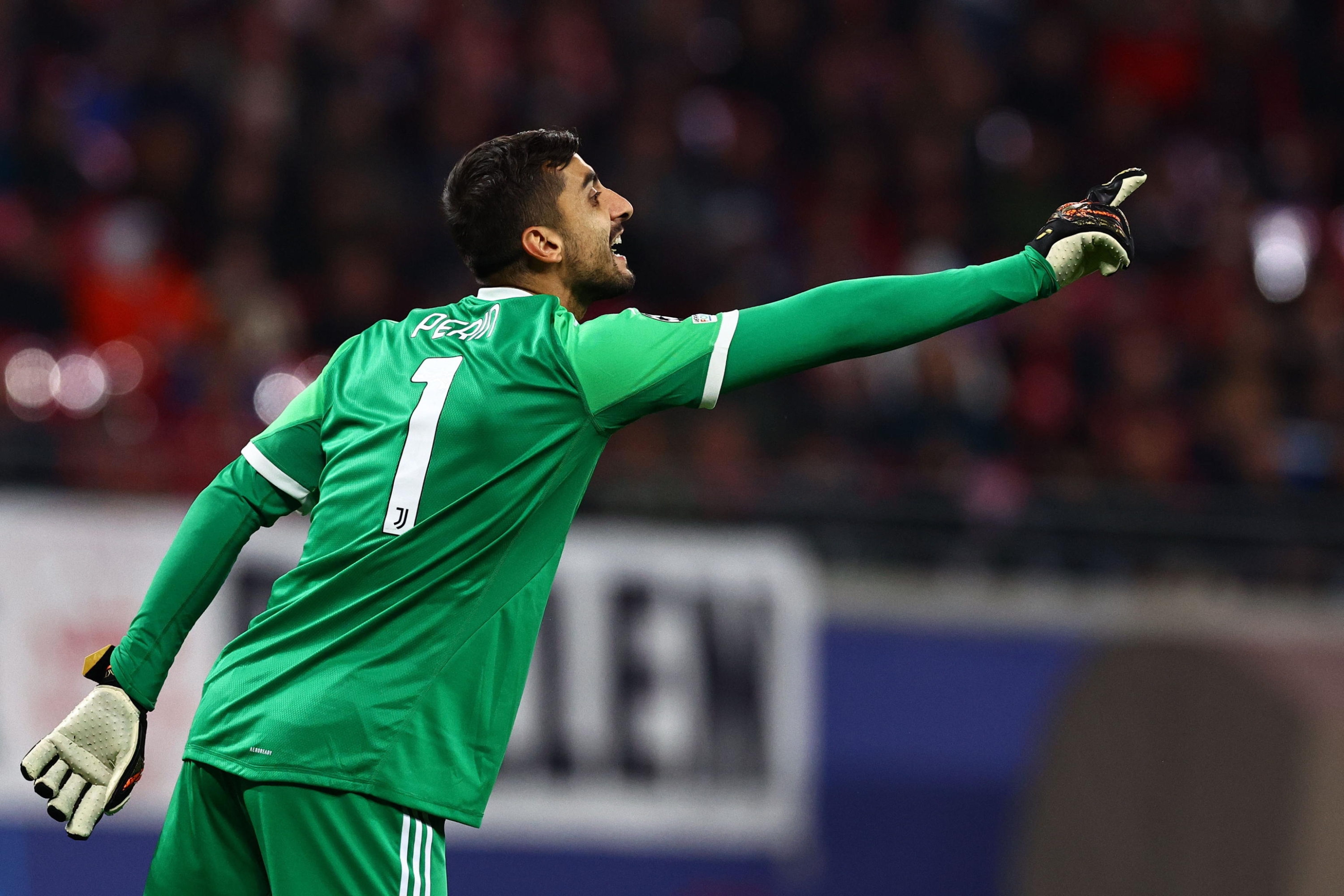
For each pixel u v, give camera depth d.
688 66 36.38
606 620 24.45
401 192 31.42
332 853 8.86
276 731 8.96
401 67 33.19
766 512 25.34
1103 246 9.50
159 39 31.61
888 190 35.91
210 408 26.28
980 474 27.86
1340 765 26.02
